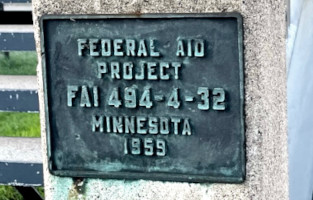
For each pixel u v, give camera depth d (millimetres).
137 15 813
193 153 828
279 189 888
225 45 795
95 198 869
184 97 819
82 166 866
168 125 830
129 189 857
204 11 793
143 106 833
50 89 857
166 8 804
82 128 858
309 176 1056
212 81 806
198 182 832
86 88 847
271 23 822
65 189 876
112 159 856
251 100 801
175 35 809
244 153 810
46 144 870
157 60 820
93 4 826
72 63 846
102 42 832
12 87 1205
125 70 832
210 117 814
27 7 1533
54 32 844
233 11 786
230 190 824
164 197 847
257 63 794
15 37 1279
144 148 843
